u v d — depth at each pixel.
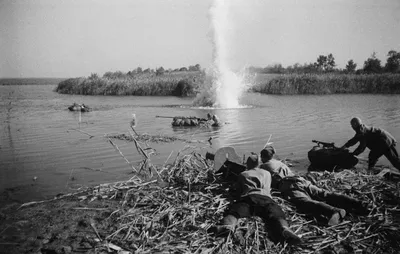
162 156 10.05
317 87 43.50
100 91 48.69
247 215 5.31
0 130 15.31
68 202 6.44
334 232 5.21
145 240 4.91
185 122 16.50
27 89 66.69
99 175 8.20
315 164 8.77
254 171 5.82
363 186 6.75
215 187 6.70
